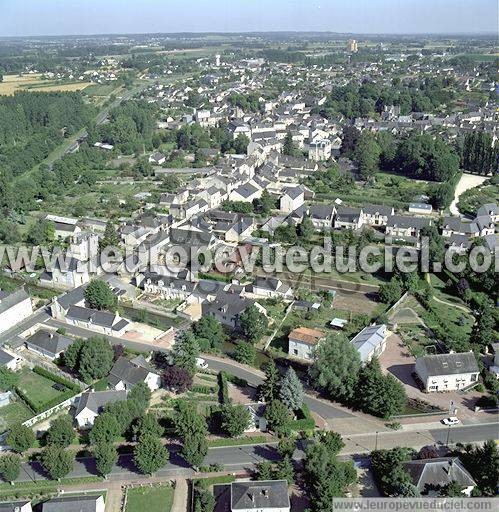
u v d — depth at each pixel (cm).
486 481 11988
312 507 11744
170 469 13112
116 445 13662
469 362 15950
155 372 16100
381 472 12394
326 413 15012
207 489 12381
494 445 12425
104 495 12369
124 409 13875
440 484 11856
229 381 16412
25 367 17388
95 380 16300
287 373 14838
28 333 19325
